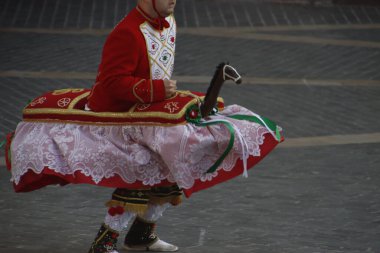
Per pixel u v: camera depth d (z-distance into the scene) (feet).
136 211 42.09
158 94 41.22
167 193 45.01
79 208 56.34
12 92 90.17
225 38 120.47
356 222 54.03
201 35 121.70
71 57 107.55
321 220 54.34
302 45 117.91
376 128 81.76
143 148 41.45
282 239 50.26
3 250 46.83
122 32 41.19
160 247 47.09
